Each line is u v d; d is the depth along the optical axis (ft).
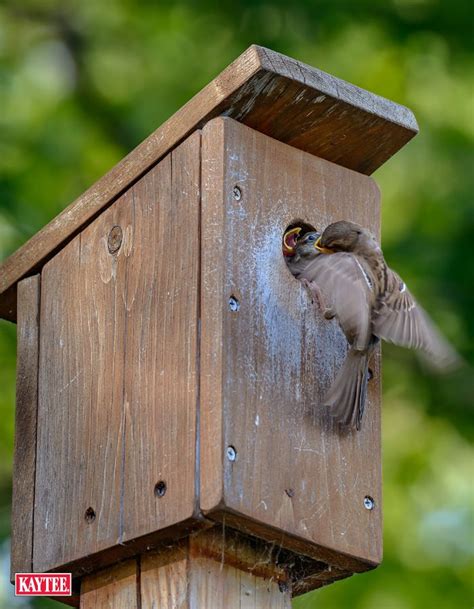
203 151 33.50
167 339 33.01
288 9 63.36
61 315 36.42
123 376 33.99
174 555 32.45
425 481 61.05
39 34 68.23
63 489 34.81
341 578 34.30
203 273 32.63
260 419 32.07
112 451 33.71
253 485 31.42
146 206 34.58
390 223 63.46
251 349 32.37
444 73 64.64
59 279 36.78
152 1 67.10
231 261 32.63
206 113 33.81
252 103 33.91
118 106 66.33
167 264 33.58
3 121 64.28
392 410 61.98
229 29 64.59
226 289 32.35
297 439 32.60
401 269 60.95
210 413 31.50
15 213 58.95
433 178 64.23
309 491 32.48
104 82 67.15
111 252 35.29
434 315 59.98
